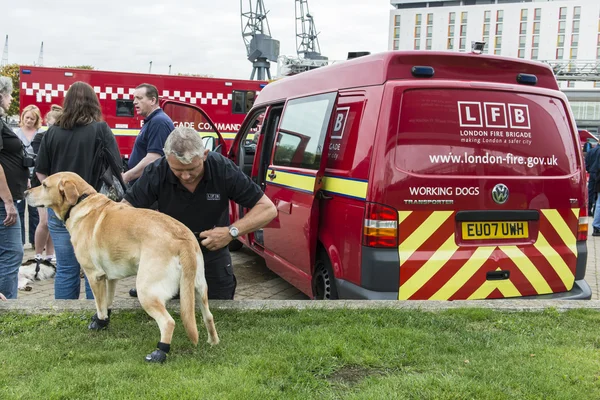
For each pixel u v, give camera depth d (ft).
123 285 18.89
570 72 144.15
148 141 17.66
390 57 12.25
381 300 11.96
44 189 10.57
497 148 12.57
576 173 13.44
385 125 11.89
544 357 9.82
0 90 13.71
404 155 11.93
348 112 13.46
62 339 10.65
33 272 19.49
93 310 12.26
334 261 13.32
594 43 319.27
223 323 11.61
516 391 8.46
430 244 12.12
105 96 47.09
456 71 12.60
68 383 8.48
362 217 12.11
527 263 12.80
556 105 13.42
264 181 19.01
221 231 11.36
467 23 343.05
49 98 45.60
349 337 10.56
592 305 12.94
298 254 15.20
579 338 10.96
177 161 10.32
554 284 13.21
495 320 11.80
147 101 17.71
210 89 50.47
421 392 8.34
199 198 11.69
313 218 14.07
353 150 12.84
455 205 12.19
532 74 13.39
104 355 9.74
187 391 8.18
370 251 11.96
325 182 13.97
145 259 9.41
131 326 11.37
